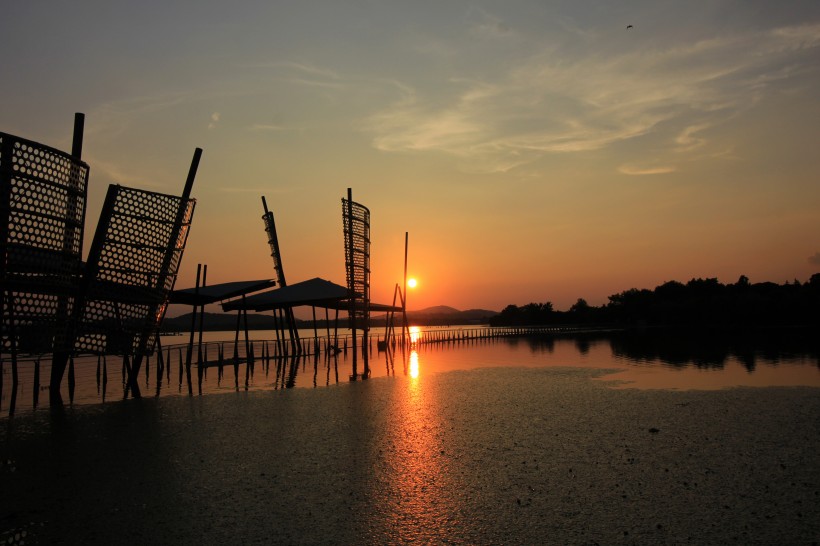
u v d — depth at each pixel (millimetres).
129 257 16609
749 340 56469
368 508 7594
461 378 24406
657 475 9016
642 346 50156
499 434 12195
